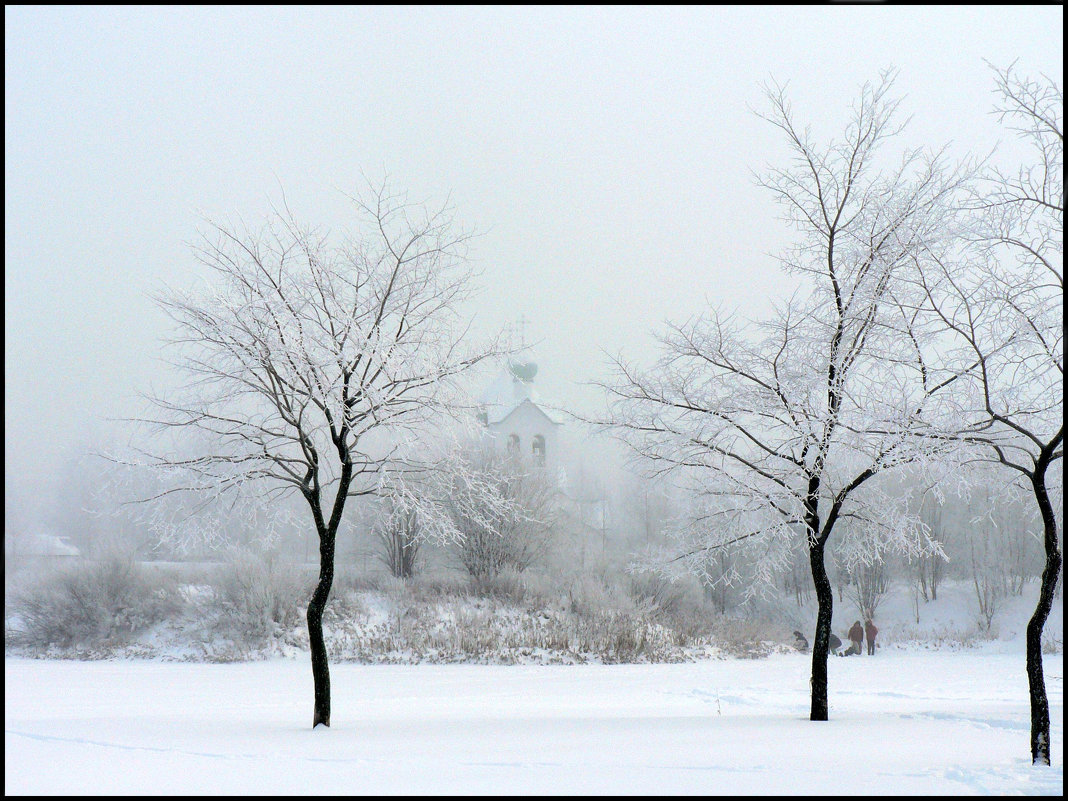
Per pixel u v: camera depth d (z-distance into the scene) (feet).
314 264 43.83
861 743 33.99
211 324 41.11
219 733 38.34
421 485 46.88
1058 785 23.61
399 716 48.42
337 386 40.65
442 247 45.65
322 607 41.96
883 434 38.88
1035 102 36.14
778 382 42.96
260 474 42.65
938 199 40.22
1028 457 41.09
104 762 30.07
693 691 65.41
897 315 40.60
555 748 32.99
